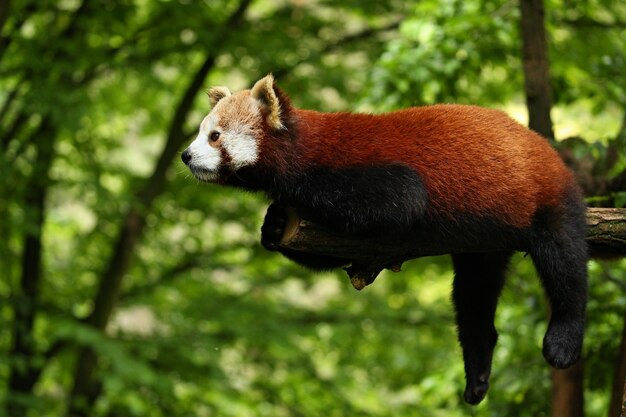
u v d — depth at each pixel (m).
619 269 10.76
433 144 6.63
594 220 7.06
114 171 16.09
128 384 14.79
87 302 16.80
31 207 14.75
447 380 10.91
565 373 9.27
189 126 16.98
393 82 10.79
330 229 6.64
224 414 16.23
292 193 6.75
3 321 14.77
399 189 6.46
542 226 6.82
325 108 15.23
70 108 13.25
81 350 15.66
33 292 15.92
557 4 11.50
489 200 6.59
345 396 16.27
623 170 8.41
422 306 16.83
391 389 16.91
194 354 14.72
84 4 14.64
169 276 16.69
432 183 6.56
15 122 14.90
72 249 17.17
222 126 7.12
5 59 14.52
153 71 15.13
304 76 15.00
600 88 11.54
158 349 15.40
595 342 10.05
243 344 15.80
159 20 14.95
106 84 16.12
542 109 9.23
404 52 11.07
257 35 14.95
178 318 15.66
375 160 6.59
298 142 6.80
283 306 16.53
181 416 15.72
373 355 16.56
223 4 15.15
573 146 9.01
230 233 19.25
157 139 19.56
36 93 13.31
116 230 16.55
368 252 6.71
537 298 10.34
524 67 9.30
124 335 15.47
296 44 14.86
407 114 6.82
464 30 10.88
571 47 12.75
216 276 17.91
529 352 10.51
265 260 16.86
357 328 15.92
